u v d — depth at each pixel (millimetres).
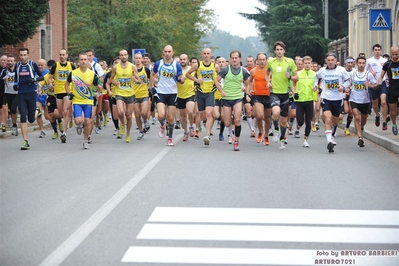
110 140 20000
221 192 11078
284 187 11562
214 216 9328
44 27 36625
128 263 7164
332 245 7895
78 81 17391
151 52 47844
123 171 13344
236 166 14031
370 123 24656
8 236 8281
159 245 7844
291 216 9344
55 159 15312
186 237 8195
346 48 56031
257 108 17781
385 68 19188
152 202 10273
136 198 10586
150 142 19250
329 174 13016
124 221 9016
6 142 19453
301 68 22812
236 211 9648
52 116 20438
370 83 18766
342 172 13273
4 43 23562
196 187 11531
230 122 17047
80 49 47906
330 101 16953
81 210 9742
